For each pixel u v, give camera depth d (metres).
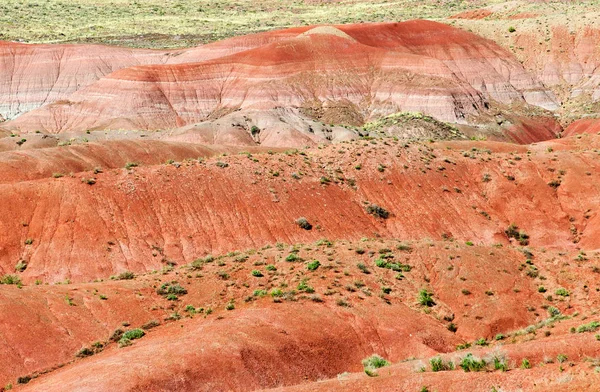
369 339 37.44
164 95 132.12
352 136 110.62
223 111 130.75
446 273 46.47
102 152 82.50
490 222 69.12
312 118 126.06
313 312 38.41
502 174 73.94
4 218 58.75
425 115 121.88
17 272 55.12
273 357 33.59
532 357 28.28
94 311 38.97
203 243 60.78
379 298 42.19
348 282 43.16
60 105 131.00
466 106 129.62
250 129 113.12
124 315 39.09
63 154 78.69
